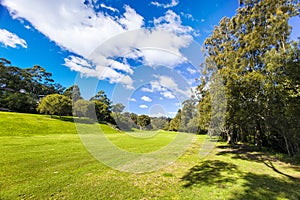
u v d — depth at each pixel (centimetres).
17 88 3077
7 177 345
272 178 401
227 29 1169
